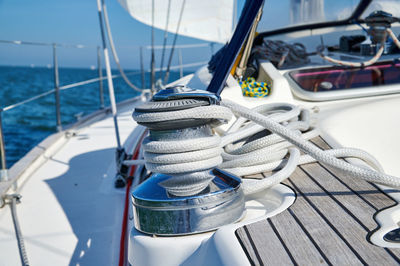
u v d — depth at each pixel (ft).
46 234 6.87
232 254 3.26
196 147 3.90
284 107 6.25
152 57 12.58
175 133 3.93
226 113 3.95
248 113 4.89
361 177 4.26
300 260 3.15
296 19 9.77
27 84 149.38
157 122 3.81
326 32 9.54
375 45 8.17
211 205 3.90
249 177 5.37
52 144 12.18
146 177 6.62
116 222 7.20
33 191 8.78
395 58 8.02
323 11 9.46
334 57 8.85
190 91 4.04
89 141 12.83
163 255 3.78
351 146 5.80
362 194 4.37
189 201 3.85
